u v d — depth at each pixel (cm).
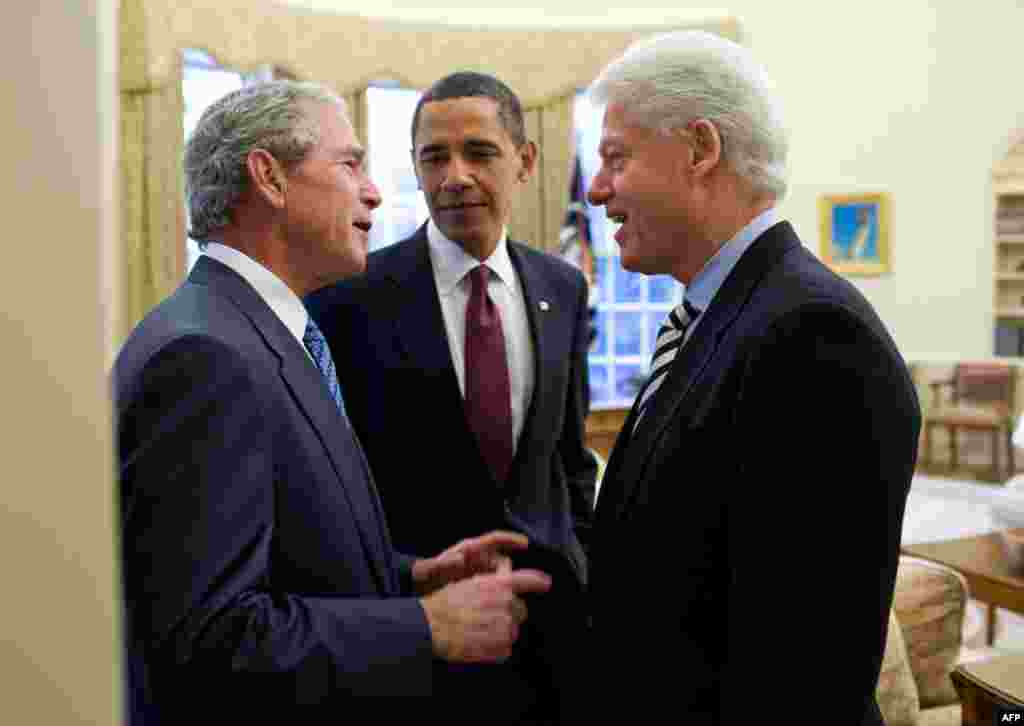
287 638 104
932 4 707
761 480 105
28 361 37
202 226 132
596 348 681
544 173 649
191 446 103
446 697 175
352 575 122
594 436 646
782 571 102
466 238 195
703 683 114
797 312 106
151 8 502
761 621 103
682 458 116
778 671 102
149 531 102
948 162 719
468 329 199
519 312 206
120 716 39
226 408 106
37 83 37
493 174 192
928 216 721
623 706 119
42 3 37
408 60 614
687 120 122
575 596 190
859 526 100
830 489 101
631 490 122
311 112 130
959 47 712
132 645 108
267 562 111
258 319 124
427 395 193
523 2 646
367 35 600
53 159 37
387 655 110
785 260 121
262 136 128
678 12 671
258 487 107
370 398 196
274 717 104
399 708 116
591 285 667
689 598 115
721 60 123
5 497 37
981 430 676
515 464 197
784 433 104
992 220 720
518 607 128
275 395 119
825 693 100
